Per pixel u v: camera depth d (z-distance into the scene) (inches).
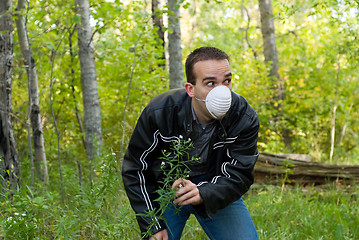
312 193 210.4
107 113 312.3
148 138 96.7
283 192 207.9
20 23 205.8
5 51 174.2
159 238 98.0
